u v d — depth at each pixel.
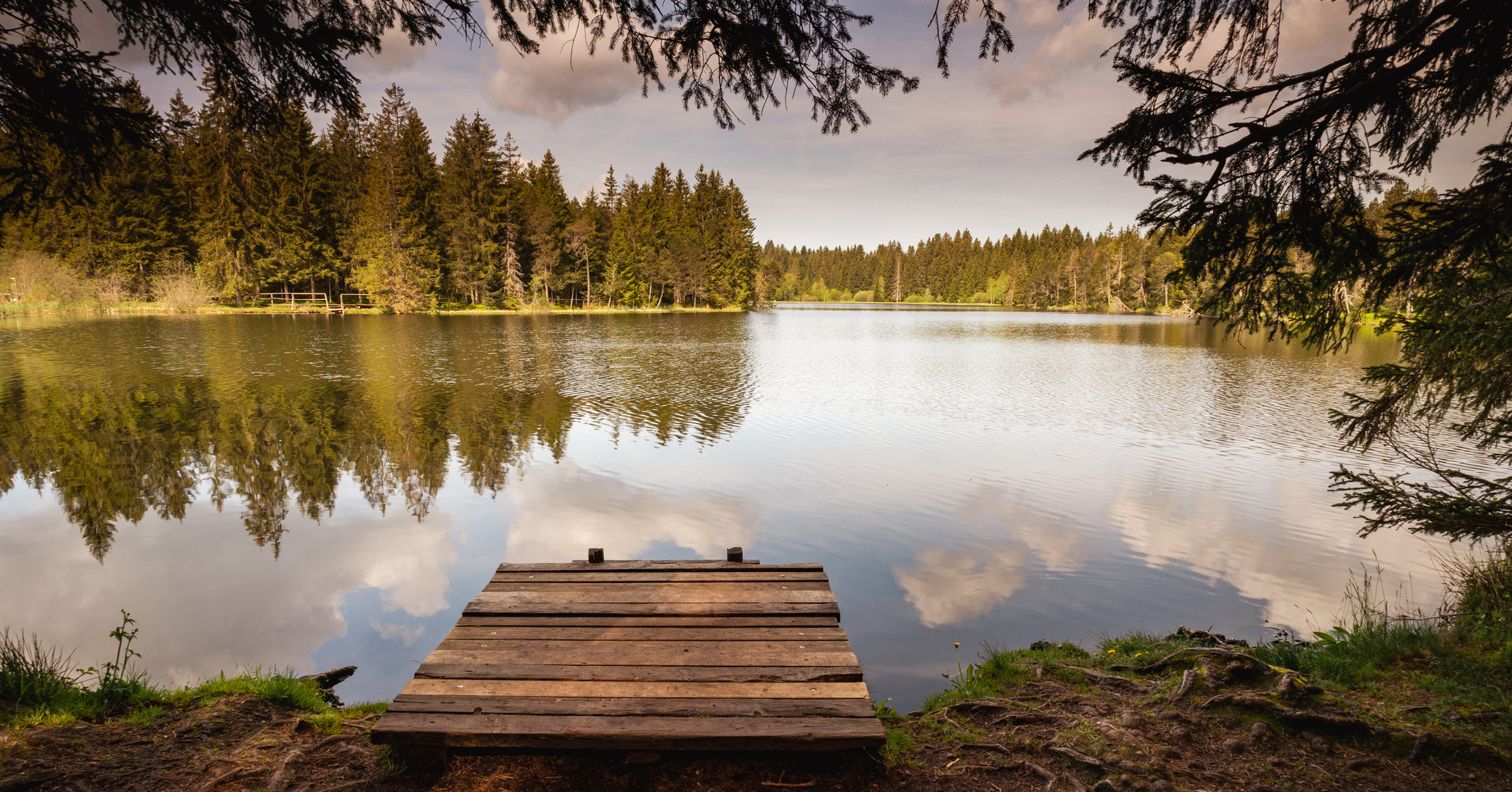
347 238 60.88
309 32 3.04
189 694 3.83
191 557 7.77
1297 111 3.10
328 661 5.45
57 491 10.18
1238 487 11.16
